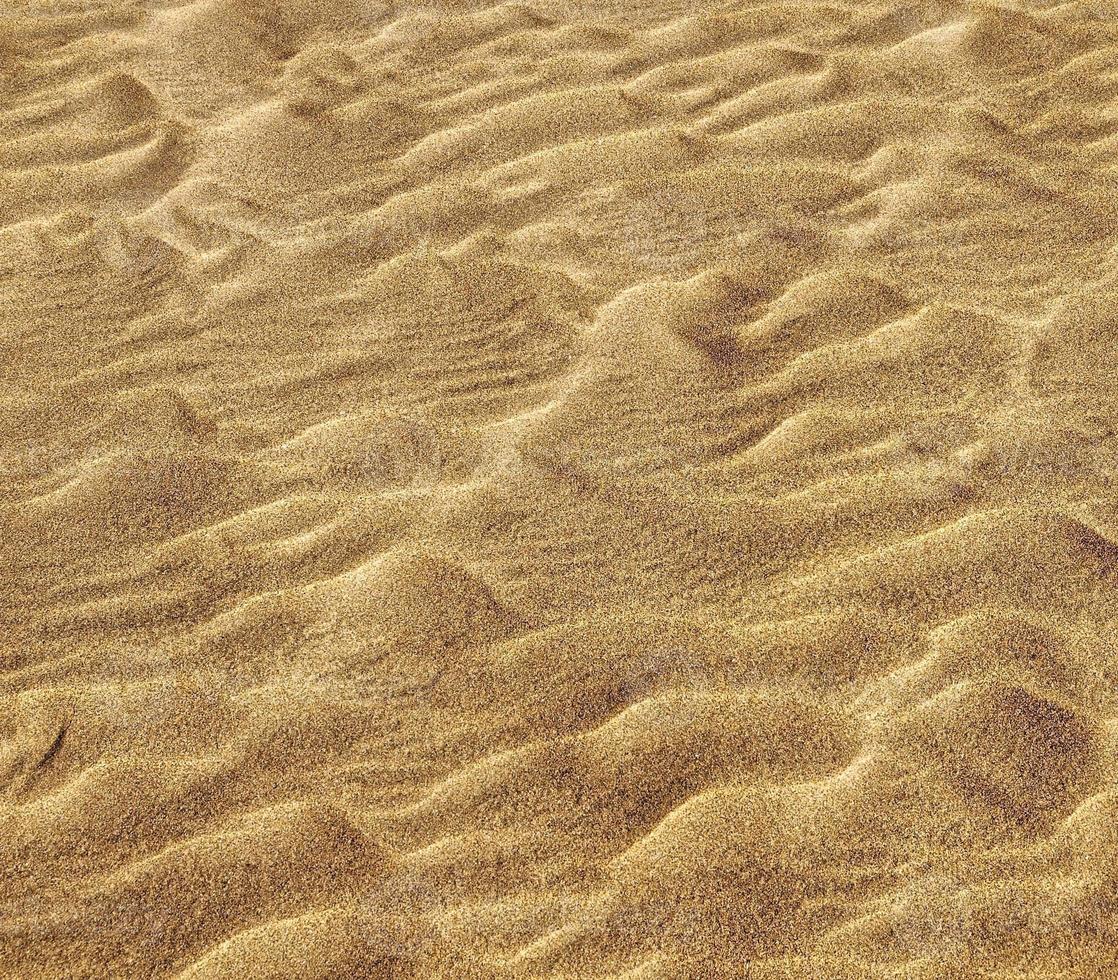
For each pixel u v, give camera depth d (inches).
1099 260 103.6
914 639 76.6
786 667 75.4
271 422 91.2
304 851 66.7
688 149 117.3
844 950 62.8
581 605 79.0
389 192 112.7
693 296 101.0
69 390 93.4
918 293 101.0
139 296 101.7
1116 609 78.0
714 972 62.0
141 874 65.7
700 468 87.4
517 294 101.8
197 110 122.8
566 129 120.2
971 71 126.9
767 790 69.3
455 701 73.8
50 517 84.2
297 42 133.3
